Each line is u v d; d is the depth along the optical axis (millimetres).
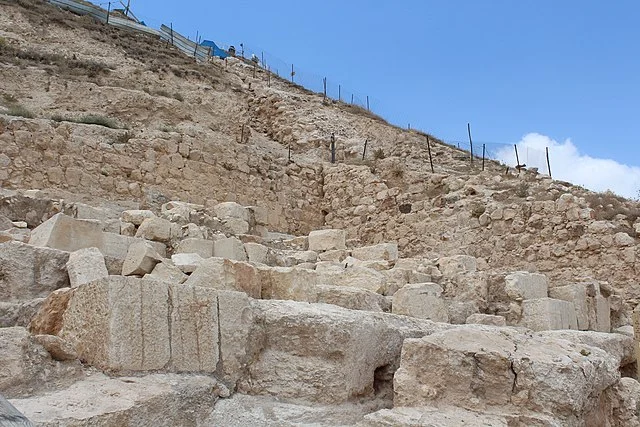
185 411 3908
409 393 4461
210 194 17844
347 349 4695
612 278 14477
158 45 37344
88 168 15398
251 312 4801
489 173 20531
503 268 16297
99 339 3963
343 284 8531
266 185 19578
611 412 5188
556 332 7219
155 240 9844
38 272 5848
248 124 29625
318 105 32188
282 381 4633
